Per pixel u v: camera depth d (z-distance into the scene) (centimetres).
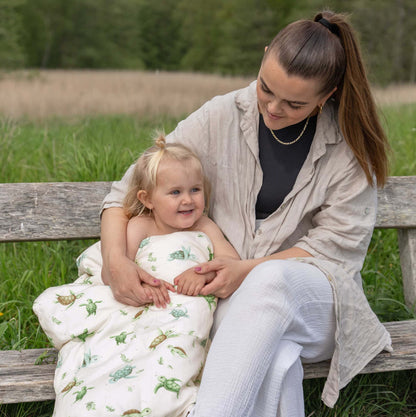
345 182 200
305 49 170
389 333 205
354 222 197
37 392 176
